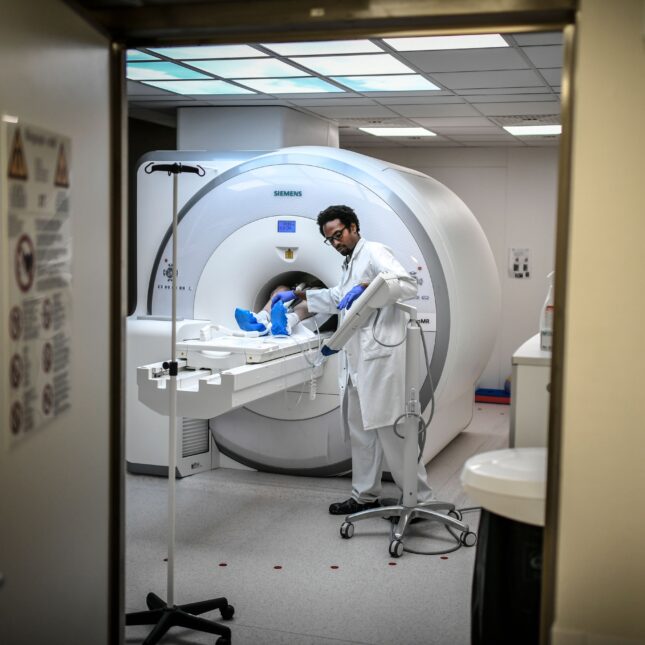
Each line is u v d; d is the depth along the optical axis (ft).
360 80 15.57
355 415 13.92
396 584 11.33
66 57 6.70
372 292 12.60
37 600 6.52
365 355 13.28
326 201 15.53
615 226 6.32
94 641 7.59
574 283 6.42
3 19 5.79
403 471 13.03
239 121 18.74
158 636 9.41
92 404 7.39
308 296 15.01
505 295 25.44
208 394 12.09
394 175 15.65
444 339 15.17
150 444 16.33
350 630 9.93
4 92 5.80
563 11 6.53
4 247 5.78
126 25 7.29
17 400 6.05
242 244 16.21
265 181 15.98
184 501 14.88
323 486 15.83
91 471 7.41
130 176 23.94
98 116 7.31
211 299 16.56
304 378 14.98
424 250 15.07
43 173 6.36
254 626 10.00
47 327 6.48
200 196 16.51
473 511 14.51
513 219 25.22
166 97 17.90
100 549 7.66
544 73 14.71
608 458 6.47
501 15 6.66
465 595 10.99
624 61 6.21
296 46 12.88
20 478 6.18
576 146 6.33
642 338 6.35
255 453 16.44
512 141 24.00
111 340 7.73
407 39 12.31
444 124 21.03
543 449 8.09
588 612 6.61
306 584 11.30
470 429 21.16
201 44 7.52
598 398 6.45
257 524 13.69
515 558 7.56
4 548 5.99
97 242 7.38
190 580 11.37
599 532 6.54
